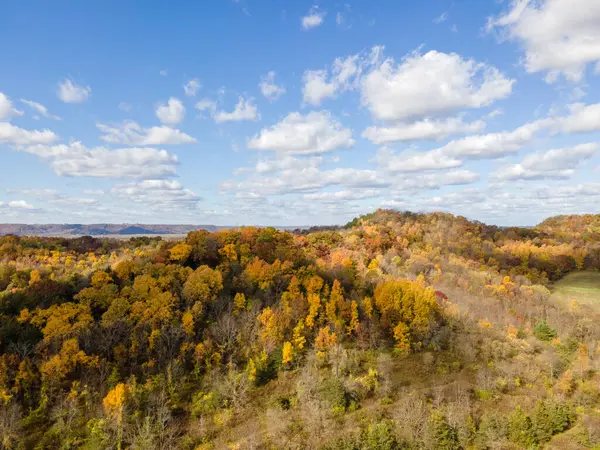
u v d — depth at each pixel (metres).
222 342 110.06
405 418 87.62
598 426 87.12
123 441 83.12
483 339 126.19
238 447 83.56
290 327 115.75
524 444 84.81
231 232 167.88
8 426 81.62
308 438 85.56
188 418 91.50
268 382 102.88
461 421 87.94
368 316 126.25
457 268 193.50
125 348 101.50
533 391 102.50
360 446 82.31
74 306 108.69
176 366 100.00
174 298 115.81
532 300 162.50
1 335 98.56
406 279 152.75
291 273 139.25
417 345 120.00
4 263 135.12
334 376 98.88
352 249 194.50
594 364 114.00
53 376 91.50
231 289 131.75
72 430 84.25
